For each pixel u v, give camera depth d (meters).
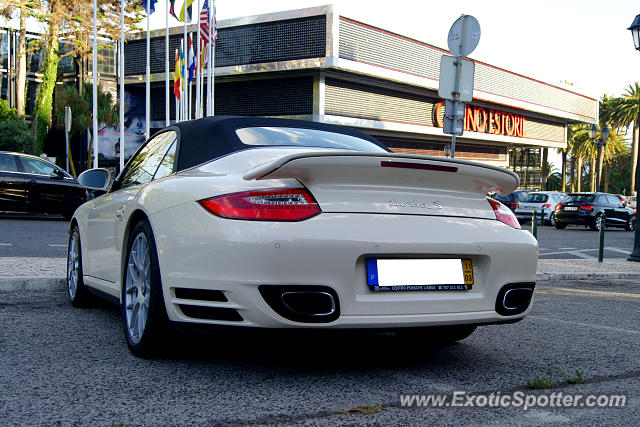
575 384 3.12
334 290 2.81
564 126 51.16
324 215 2.84
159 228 3.15
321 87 30.09
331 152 2.80
